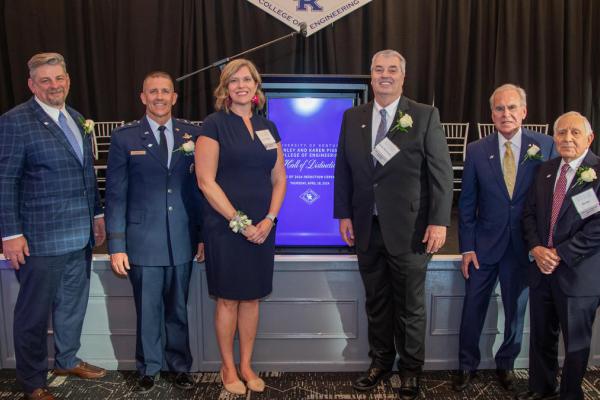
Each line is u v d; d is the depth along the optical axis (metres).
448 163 2.09
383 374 2.35
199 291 2.45
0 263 2.45
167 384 2.37
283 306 2.49
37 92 2.09
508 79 5.75
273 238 2.20
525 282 2.26
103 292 2.47
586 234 1.90
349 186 2.28
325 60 5.71
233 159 2.07
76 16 5.55
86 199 2.23
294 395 2.28
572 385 2.00
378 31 5.64
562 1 5.73
